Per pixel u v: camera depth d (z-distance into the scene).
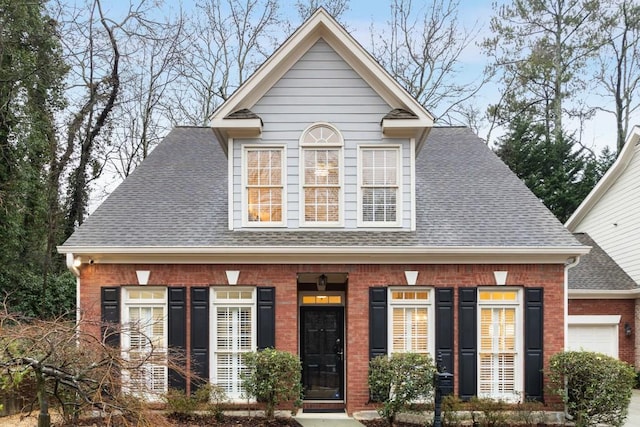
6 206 14.80
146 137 21.36
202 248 9.69
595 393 8.97
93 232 10.05
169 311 9.91
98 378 5.84
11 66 15.30
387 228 10.34
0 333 5.45
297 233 10.26
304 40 10.41
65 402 6.43
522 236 10.05
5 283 15.17
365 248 9.70
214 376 9.91
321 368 11.04
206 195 11.44
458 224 10.45
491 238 9.99
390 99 10.49
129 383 5.86
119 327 7.17
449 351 9.86
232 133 10.41
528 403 9.56
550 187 24.47
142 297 10.08
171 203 11.10
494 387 9.94
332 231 10.35
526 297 9.92
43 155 16.86
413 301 10.05
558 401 9.73
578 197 23.95
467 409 9.55
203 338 9.86
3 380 5.56
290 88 10.55
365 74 10.53
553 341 9.90
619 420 9.05
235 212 10.38
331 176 10.52
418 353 9.58
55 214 17.30
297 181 10.45
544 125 26.28
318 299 11.20
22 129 15.58
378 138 10.52
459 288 9.95
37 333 5.60
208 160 12.84
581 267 15.49
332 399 10.94
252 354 9.30
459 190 11.59
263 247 9.70
